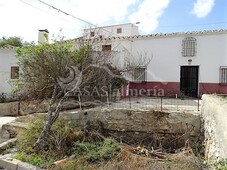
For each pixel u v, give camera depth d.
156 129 11.07
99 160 8.09
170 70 18.11
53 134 9.08
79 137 9.77
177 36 17.81
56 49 9.93
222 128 6.28
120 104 13.68
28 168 7.21
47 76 10.29
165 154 9.30
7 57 17.84
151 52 18.53
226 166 4.90
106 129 11.58
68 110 12.20
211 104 8.35
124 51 17.48
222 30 16.55
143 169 6.91
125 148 9.20
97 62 12.58
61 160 7.83
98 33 16.03
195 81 17.67
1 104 15.00
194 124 10.65
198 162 7.29
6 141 9.31
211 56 17.06
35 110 13.62
